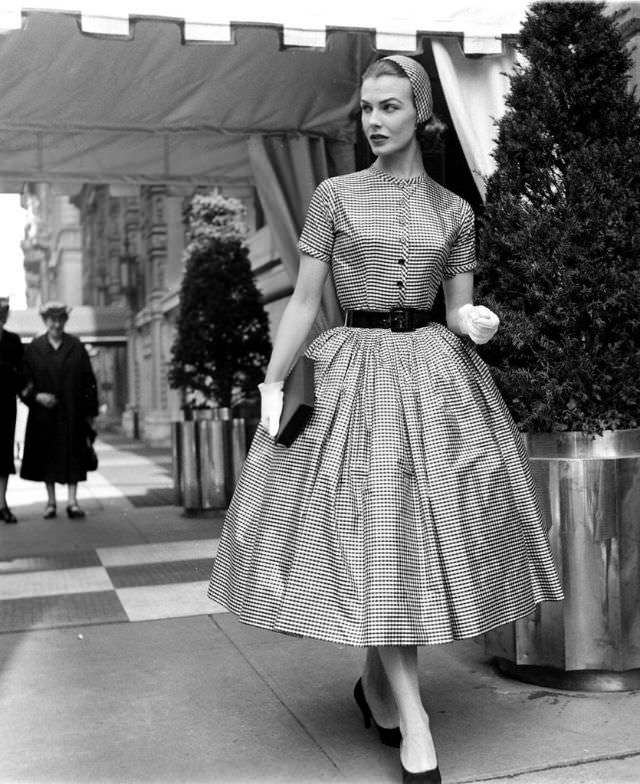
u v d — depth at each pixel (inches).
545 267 111.2
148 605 167.2
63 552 227.6
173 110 242.5
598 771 90.5
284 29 142.6
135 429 949.2
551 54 117.0
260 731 104.3
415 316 94.0
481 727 102.9
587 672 112.8
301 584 84.7
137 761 96.3
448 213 96.4
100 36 138.3
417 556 84.2
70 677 126.0
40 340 295.1
